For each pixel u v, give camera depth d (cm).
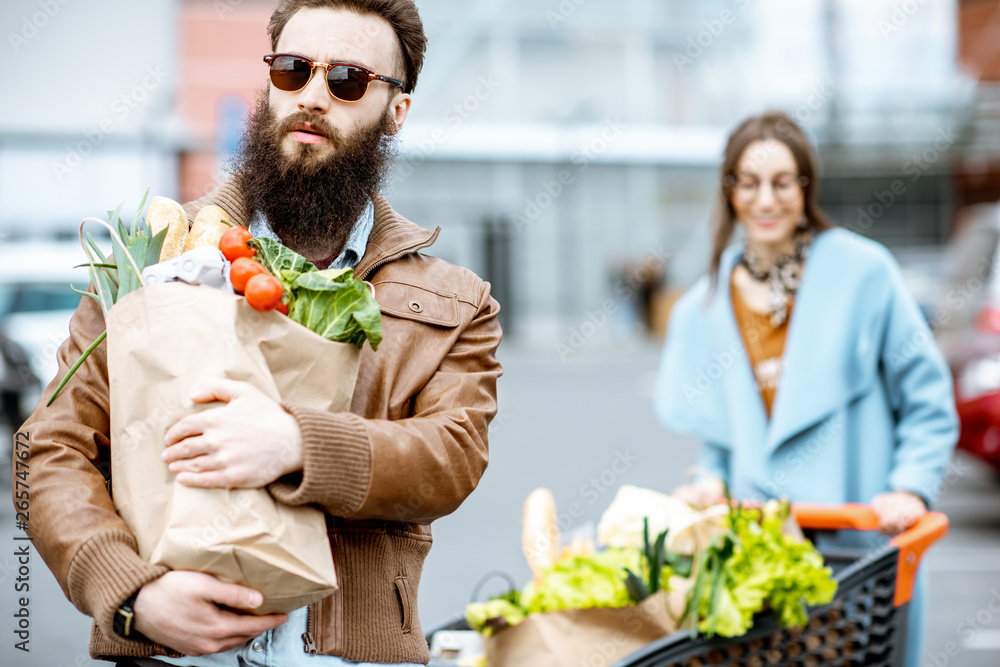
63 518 152
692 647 227
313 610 166
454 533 705
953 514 791
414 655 175
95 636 166
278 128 179
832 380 301
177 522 145
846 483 304
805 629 237
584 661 235
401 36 190
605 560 244
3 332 884
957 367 727
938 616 536
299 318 156
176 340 149
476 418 174
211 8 2000
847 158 2473
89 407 166
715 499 285
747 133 317
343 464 150
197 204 185
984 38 2417
